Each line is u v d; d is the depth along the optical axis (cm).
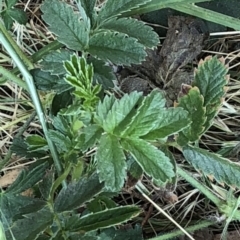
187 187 40
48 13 31
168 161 27
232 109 41
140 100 27
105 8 33
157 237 35
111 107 27
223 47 42
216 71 31
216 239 39
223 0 40
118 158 27
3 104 41
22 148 34
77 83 27
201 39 41
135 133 27
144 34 32
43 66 32
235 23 36
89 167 33
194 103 31
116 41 31
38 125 41
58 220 29
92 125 28
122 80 41
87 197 30
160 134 28
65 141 31
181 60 41
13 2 36
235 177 31
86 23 32
